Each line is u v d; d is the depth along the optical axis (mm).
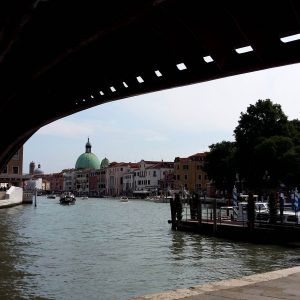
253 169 70688
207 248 28609
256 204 38438
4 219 53750
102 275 19531
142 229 42344
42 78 16812
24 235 35562
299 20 8688
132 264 22422
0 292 16234
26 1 9000
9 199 85750
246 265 22484
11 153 30984
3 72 15000
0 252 25734
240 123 76125
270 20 9484
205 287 7770
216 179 96562
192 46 11656
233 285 7926
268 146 67312
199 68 11969
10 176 110938
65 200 113188
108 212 77062
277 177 68750
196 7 9664
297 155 66062
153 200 148000
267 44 9789
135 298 6973
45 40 12625
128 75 14938
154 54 13305
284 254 26031
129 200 158250
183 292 7348
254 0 9008
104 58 14891
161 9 10273
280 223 32531
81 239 33344
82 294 16125
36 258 23828
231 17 9422
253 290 7480
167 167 174500
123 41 13219
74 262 22766
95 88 17219
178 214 40500
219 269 21359
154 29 11414
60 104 19812
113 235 36531
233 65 10906
